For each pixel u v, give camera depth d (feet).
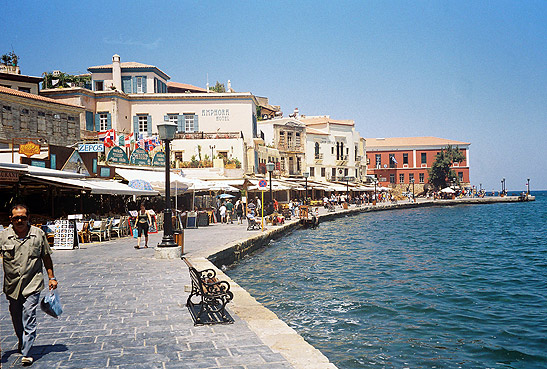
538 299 42.09
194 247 59.00
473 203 305.73
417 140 342.44
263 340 20.25
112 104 147.74
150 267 41.63
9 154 74.08
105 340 20.35
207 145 154.71
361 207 214.28
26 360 17.19
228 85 212.02
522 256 73.87
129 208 100.73
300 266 61.52
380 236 107.55
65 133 114.01
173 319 23.91
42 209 80.38
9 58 151.12
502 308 38.78
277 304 39.78
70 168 80.23
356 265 62.75
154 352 18.69
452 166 338.13
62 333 21.47
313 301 40.88
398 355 27.22
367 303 40.09
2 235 17.76
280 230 98.58
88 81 179.42
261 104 282.97
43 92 140.36
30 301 17.67
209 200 132.57
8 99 99.25
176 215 92.38
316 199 240.12
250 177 152.56
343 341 29.78
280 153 218.59
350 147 271.28
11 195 76.48
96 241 68.69
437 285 48.73
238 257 63.72
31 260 17.80
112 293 30.48
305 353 18.43
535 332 31.81
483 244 91.66
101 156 101.81
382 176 337.31
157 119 159.02
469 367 25.40
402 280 51.55
